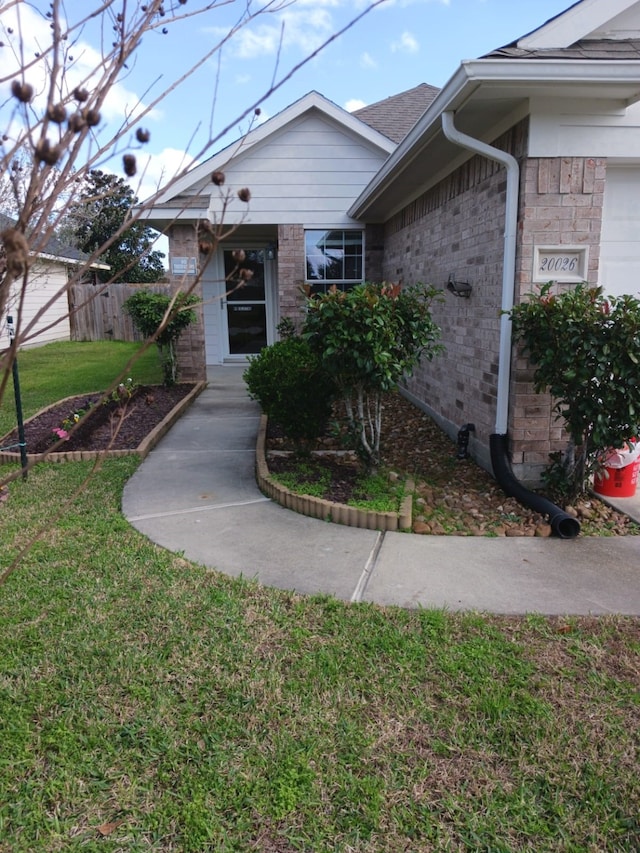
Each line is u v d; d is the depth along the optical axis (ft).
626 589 11.44
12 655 9.34
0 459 20.02
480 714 8.10
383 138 33.63
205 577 11.85
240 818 6.61
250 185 34.30
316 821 6.57
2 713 8.12
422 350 16.93
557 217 15.57
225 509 15.76
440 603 10.89
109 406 27.78
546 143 15.17
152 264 78.95
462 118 16.47
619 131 15.24
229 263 44.09
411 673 8.91
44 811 6.72
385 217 34.14
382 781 7.07
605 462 15.74
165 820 6.59
